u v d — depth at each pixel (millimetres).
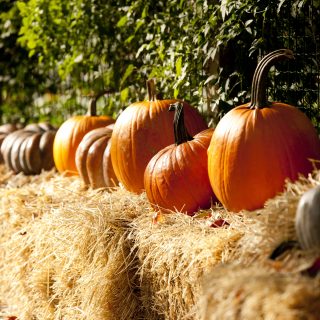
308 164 2541
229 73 3201
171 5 3438
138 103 3164
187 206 2764
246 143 2541
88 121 3703
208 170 2672
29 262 3307
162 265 2590
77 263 3002
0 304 3668
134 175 3086
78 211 3000
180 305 2539
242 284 2023
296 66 3014
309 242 2100
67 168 3719
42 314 3250
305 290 1942
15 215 3377
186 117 3121
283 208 2178
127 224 2844
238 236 2375
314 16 2949
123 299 2840
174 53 3377
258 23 3055
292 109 2600
